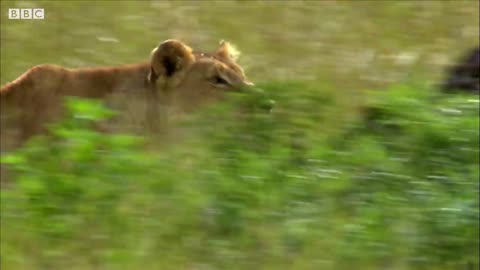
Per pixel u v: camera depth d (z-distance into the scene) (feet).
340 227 58.80
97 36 106.63
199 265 57.21
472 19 113.60
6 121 70.28
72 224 57.93
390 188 61.72
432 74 99.96
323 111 71.77
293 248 58.23
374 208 60.18
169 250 57.47
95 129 69.87
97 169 59.93
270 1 115.24
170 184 60.03
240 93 70.79
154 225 58.23
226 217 59.21
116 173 59.57
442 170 62.95
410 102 67.92
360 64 101.55
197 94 72.13
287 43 106.93
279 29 109.91
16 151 67.97
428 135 64.39
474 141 64.03
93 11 110.63
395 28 111.04
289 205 60.23
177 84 71.87
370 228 58.75
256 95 70.79
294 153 65.16
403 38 109.50
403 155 64.13
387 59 103.30
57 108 70.64
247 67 100.27
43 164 60.44
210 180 60.59
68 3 111.34
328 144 65.72
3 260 56.13
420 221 59.26
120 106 71.56
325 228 58.90
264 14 112.68
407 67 101.76
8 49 103.81
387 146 65.16
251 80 97.71
